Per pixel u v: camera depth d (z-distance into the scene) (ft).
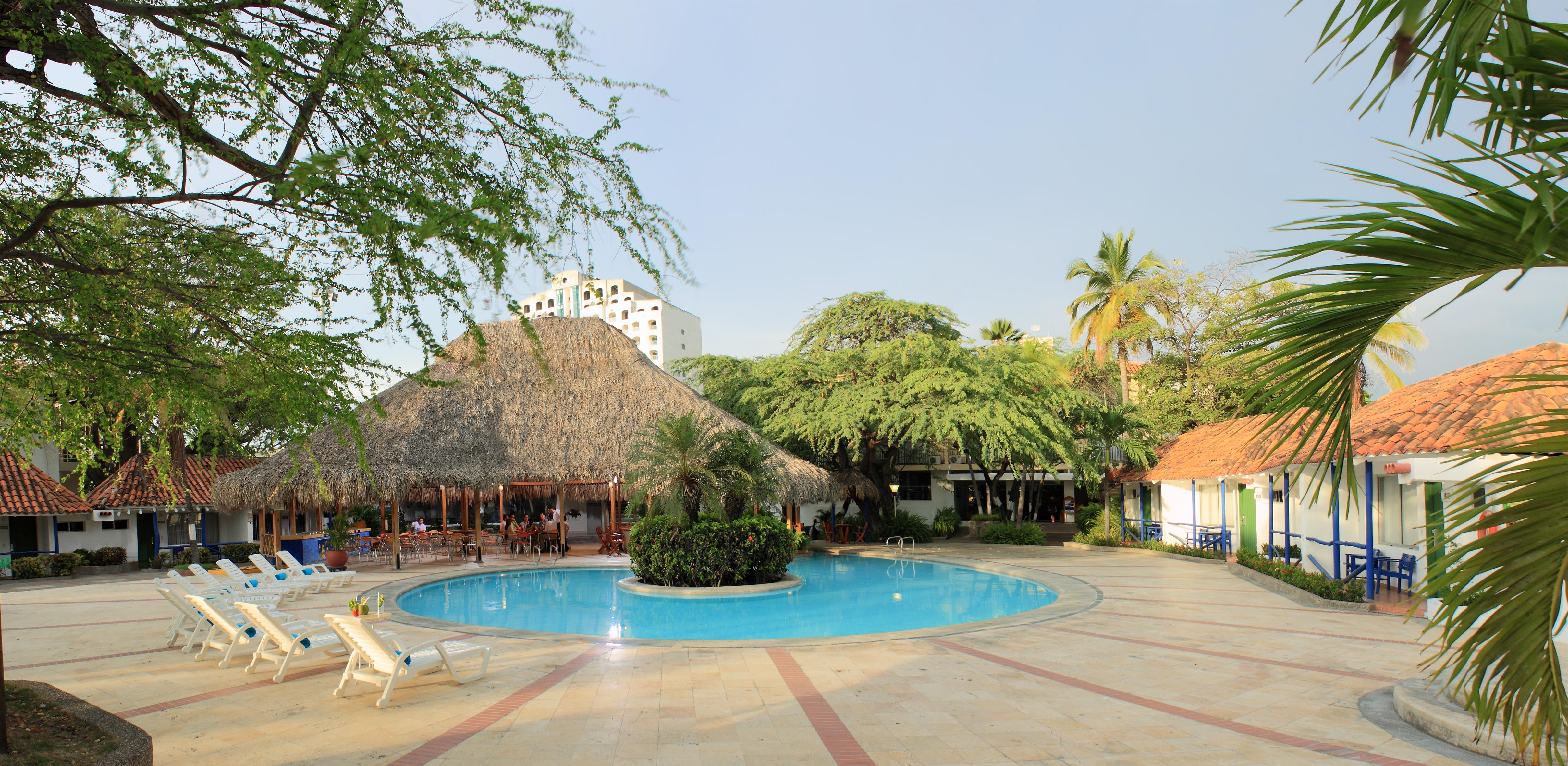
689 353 313.94
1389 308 10.84
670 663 31.07
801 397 88.48
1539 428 10.53
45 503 74.02
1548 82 8.78
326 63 16.10
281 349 19.07
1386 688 26.20
